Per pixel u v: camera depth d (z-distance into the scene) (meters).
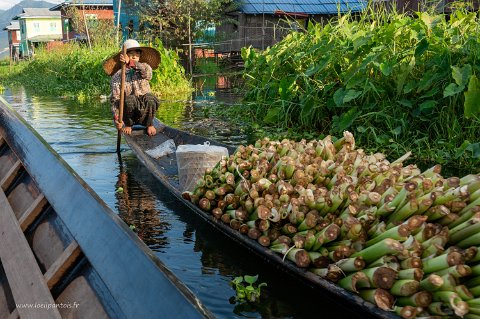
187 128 9.09
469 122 6.35
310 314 2.86
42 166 2.66
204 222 4.23
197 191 3.98
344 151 3.76
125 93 7.13
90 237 1.90
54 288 2.00
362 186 3.22
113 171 5.94
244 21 23.81
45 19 55.59
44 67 24.83
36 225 2.58
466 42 6.50
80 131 8.70
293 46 9.06
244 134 8.37
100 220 1.92
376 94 7.23
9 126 3.42
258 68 10.22
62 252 2.20
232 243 3.79
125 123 7.21
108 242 1.79
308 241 2.91
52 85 19.56
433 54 6.97
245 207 3.50
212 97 14.77
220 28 26.27
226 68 23.98
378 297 2.43
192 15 24.47
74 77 19.42
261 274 3.32
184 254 3.64
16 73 29.95
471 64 6.34
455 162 5.94
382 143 6.55
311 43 8.88
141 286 1.50
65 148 7.20
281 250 3.07
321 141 3.86
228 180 3.73
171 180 5.39
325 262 2.83
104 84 17.30
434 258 2.39
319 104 7.80
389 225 2.80
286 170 3.53
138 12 25.52
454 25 7.05
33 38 51.72
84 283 1.90
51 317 1.74
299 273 2.90
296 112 8.59
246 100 10.41
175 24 24.58
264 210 3.21
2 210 2.77
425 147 6.48
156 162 6.20
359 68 6.91
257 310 2.91
